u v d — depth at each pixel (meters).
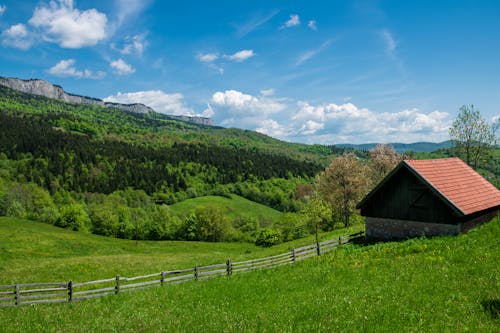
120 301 24.28
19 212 144.25
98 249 73.31
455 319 12.34
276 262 31.86
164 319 17.95
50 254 63.75
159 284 29.19
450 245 25.39
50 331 17.91
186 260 49.22
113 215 140.38
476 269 18.31
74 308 23.23
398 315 13.34
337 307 15.40
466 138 65.06
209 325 15.51
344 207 75.69
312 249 35.69
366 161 83.62
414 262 22.53
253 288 23.52
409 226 34.09
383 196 36.03
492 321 11.87
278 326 13.94
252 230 150.75
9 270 43.25
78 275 39.78
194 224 129.50
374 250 29.39
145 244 86.62
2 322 19.86
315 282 22.53
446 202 30.83
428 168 34.56
